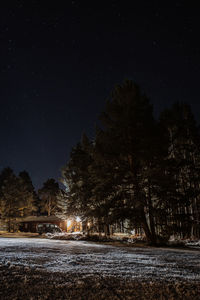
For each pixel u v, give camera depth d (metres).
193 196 21.14
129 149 19.73
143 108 20.67
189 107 26.16
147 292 4.96
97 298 4.57
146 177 18.38
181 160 21.72
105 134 20.59
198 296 4.84
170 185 18.08
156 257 9.73
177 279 5.93
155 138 19.33
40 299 4.41
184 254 11.12
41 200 76.69
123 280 5.71
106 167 19.80
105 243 19.16
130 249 13.30
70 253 10.35
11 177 50.06
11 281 5.39
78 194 29.86
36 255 9.24
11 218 47.38
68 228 42.97
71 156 33.62
